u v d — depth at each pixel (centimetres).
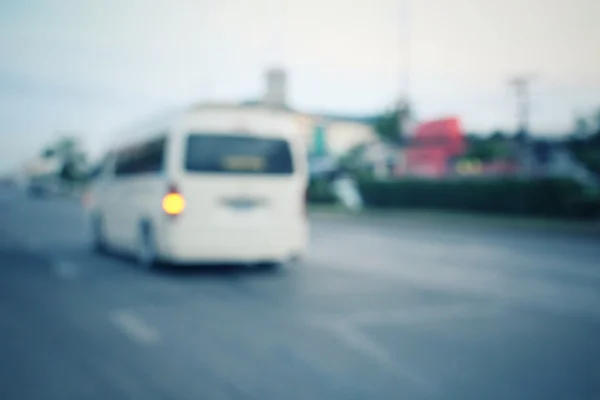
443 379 427
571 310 640
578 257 1128
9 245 1299
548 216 2067
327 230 1888
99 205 1168
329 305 669
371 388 409
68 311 638
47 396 392
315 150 4697
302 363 462
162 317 611
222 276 877
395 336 538
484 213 2323
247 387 410
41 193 5566
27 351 492
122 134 1148
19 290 760
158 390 404
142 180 950
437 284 805
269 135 904
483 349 498
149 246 927
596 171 2344
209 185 858
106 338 532
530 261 1064
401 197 2758
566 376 432
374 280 839
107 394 396
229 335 543
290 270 935
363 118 5203
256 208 881
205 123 873
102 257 1099
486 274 900
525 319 602
